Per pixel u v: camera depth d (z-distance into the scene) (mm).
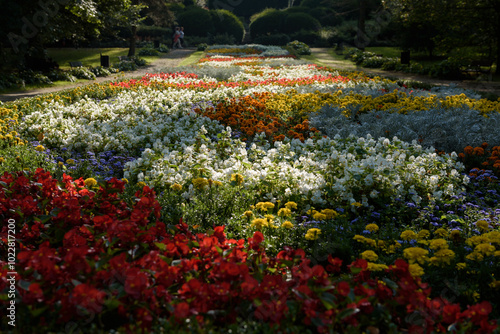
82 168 5207
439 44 24469
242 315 2170
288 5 65000
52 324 2020
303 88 12398
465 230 4047
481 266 3016
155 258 2365
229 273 2213
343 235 3703
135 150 6602
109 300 2021
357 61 28625
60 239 2934
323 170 5000
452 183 5195
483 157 6414
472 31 22938
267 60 28109
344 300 2137
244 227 3809
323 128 8062
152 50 36031
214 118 8242
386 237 3742
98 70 21672
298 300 2125
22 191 3494
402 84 14703
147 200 3150
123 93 11672
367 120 8484
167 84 12906
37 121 7457
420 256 2764
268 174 4641
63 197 3311
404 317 2225
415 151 5898
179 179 4598
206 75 17938
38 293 2014
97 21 19828
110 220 2836
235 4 64625
